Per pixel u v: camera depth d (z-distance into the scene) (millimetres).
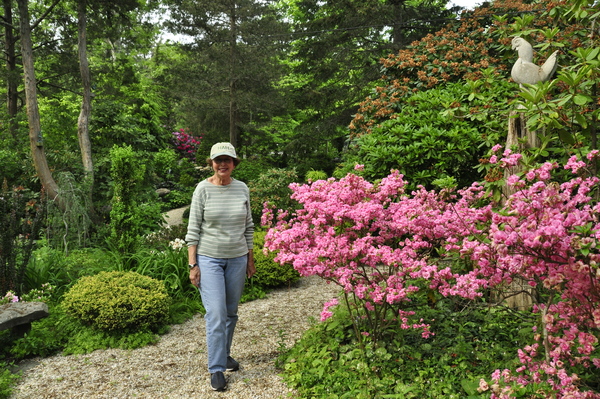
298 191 3336
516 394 2092
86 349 3961
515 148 3654
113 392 3152
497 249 2100
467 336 3299
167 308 4449
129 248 6074
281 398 2924
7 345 3910
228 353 3393
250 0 17781
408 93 8273
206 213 3188
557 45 3906
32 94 10703
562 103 2906
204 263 3188
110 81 19031
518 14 9797
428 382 2811
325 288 5758
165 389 3164
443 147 6086
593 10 3779
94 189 10773
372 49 16422
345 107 17656
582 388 2314
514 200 2215
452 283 3477
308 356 3350
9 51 15875
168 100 21688
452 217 2994
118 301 4191
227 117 20516
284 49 18609
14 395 3137
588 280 1961
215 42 18344
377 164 6422
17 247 5160
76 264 5734
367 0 15664
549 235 1918
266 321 4527
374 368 3018
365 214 2910
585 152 3520
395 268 3002
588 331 2271
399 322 3453
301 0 18391
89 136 12156
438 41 9172
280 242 3043
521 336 3139
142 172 10414
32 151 10602
